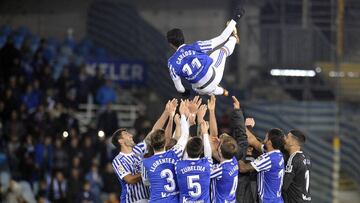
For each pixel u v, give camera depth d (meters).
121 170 20.83
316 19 49.88
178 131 20.33
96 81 45.62
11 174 40.06
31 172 40.00
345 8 50.00
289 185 21.28
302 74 48.97
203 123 19.80
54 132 41.16
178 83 19.62
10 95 42.25
